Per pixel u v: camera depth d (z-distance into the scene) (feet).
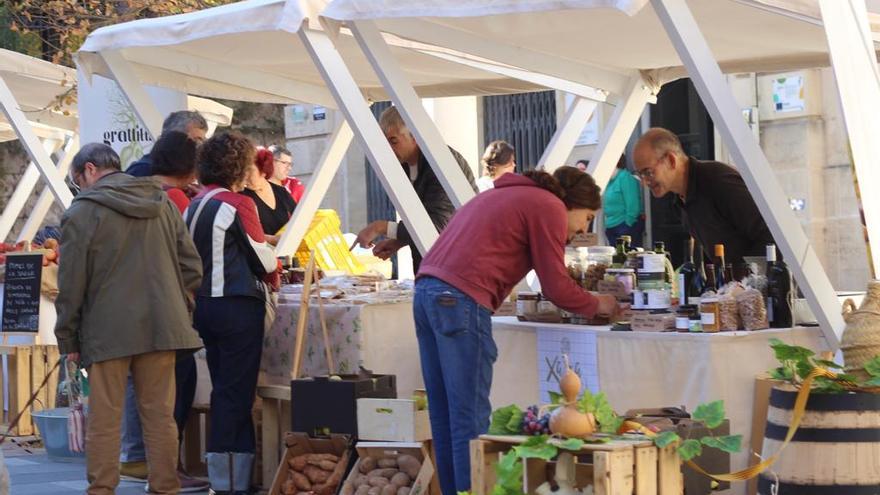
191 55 55.47
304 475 40.98
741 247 40.04
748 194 39.68
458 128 83.51
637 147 41.01
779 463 29.58
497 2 36.83
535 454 26.61
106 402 40.06
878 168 32.24
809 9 35.53
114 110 62.28
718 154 77.41
